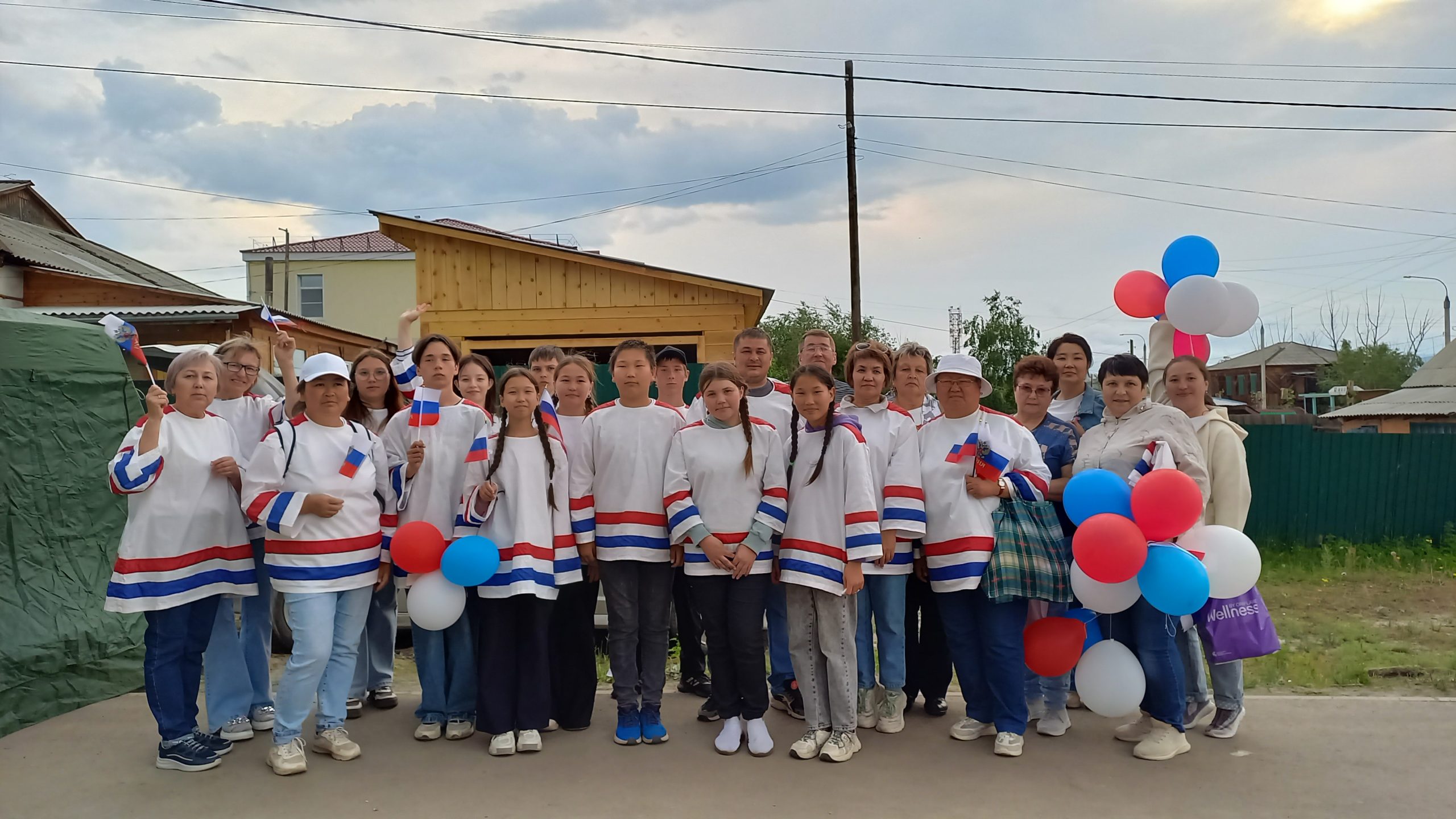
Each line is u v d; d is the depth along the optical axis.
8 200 22.52
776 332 29.70
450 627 4.41
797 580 4.04
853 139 17.09
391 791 3.75
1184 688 4.11
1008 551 4.04
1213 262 4.77
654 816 3.52
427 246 11.66
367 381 4.58
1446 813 3.52
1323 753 4.12
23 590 4.70
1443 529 10.31
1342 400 41.25
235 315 12.02
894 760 4.08
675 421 4.32
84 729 4.48
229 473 4.06
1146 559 3.81
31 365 4.86
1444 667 5.69
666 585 4.30
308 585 3.90
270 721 4.48
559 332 11.62
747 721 4.20
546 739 4.35
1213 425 4.28
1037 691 4.64
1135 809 3.56
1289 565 9.59
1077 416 4.93
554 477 4.22
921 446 4.34
